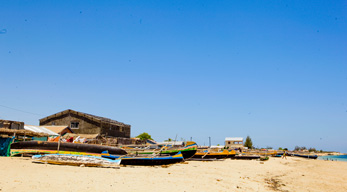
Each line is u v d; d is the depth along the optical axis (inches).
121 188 469.7
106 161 767.7
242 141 3250.5
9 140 974.4
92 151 948.0
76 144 947.3
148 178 606.2
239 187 629.3
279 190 677.9
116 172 666.8
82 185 463.5
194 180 638.5
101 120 1899.6
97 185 474.9
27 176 503.2
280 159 2251.5
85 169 682.2
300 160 2365.9
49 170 613.6
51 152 933.8
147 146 1214.3
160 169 832.9
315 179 981.8
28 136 1182.3
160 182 565.3
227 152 1713.8
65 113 2020.2
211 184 608.7
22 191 383.9
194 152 1214.9
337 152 6624.0
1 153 951.0
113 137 1985.7
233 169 1082.1
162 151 1117.7
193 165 1083.3
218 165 1193.4
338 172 1321.4
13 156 940.0
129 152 1106.1
